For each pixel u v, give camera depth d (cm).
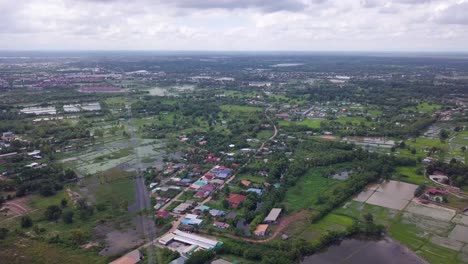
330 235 13112
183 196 16662
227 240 12938
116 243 12812
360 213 15275
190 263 11419
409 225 14300
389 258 12256
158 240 12950
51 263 11594
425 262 12000
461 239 13288
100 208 15300
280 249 12319
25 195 16712
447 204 15962
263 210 14938
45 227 13888
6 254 12031
